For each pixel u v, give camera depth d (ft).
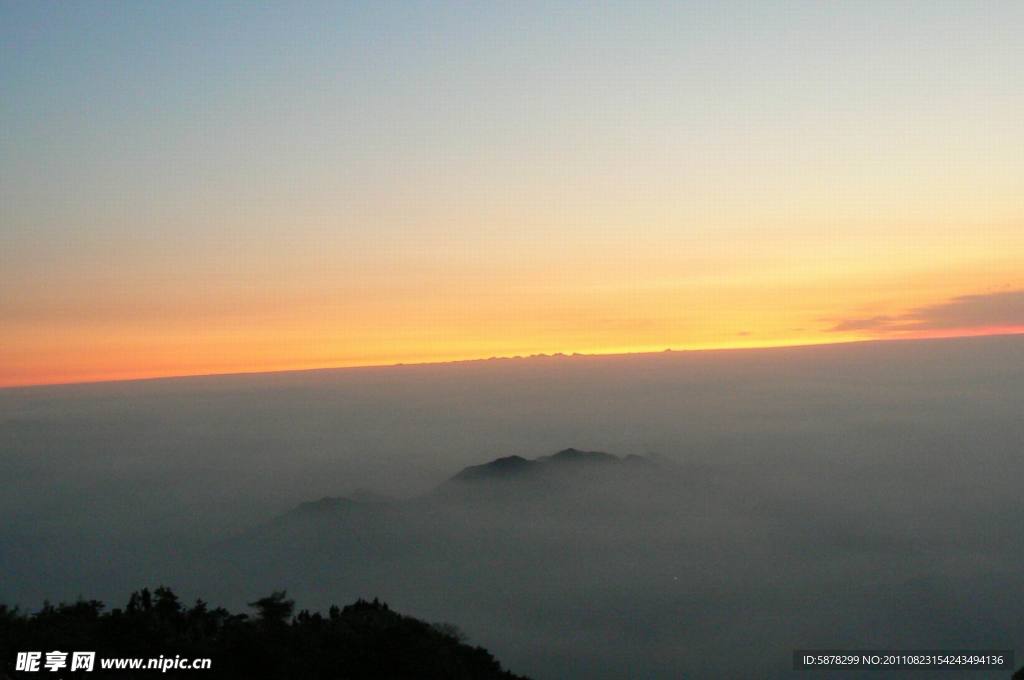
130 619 66.18
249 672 62.80
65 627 64.34
